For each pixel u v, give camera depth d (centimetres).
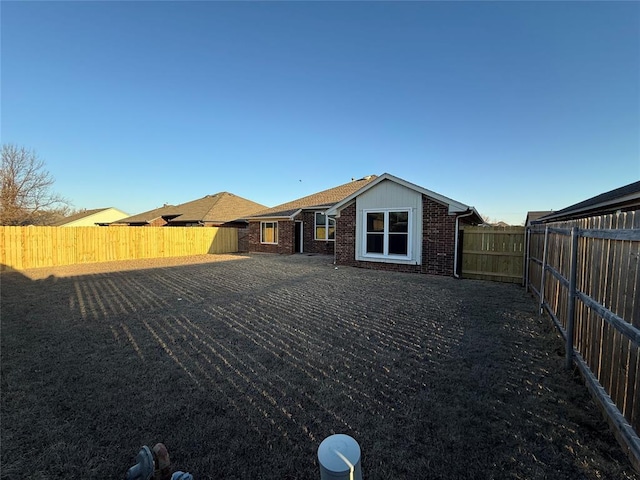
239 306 630
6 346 416
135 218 3198
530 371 342
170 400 284
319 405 276
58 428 242
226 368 351
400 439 229
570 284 354
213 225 2475
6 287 852
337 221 1277
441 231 1018
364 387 308
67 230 1451
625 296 227
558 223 484
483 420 251
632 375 209
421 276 1012
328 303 652
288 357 382
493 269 941
